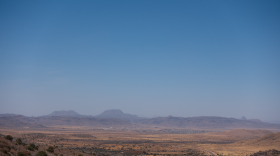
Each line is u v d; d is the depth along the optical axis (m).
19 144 60.41
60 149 74.31
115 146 171.62
